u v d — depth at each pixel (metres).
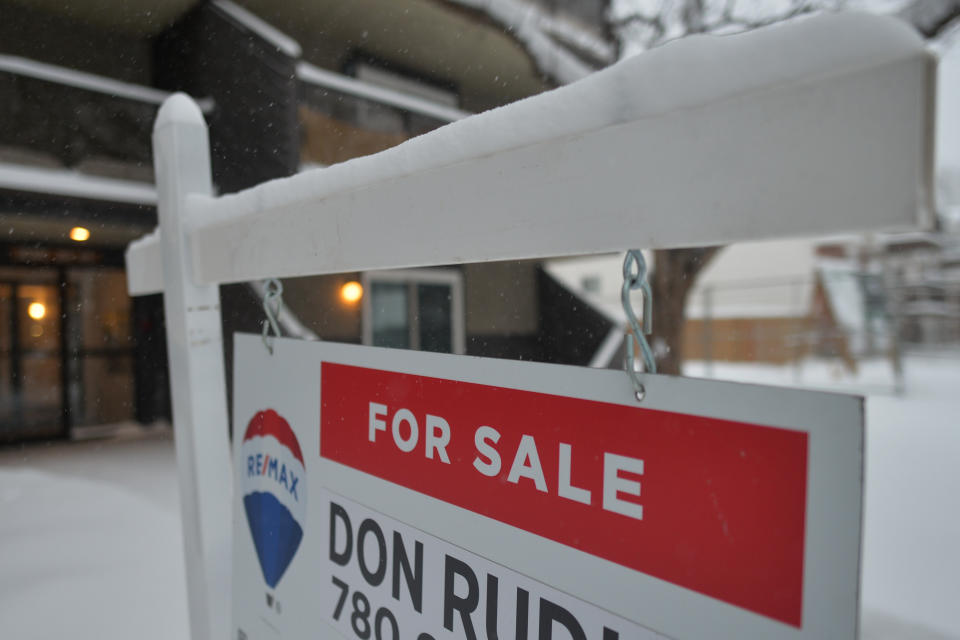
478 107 8.62
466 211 0.61
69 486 4.54
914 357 15.31
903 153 0.34
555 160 0.53
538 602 0.61
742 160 0.41
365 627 0.83
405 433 0.77
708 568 0.48
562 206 0.52
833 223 0.37
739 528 0.46
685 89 0.44
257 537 1.09
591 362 7.44
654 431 0.52
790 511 0.43
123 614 2.62
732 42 0.42
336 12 6.53
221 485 1.16
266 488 1.06
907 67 0.34
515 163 0.56
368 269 0.75
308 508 0.95
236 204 0.98
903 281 13.82
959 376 11.70
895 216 0.34
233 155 5.73
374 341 6.84
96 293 6.81
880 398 9.22
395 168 0.68
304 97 5.65
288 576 1.00
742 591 0.46
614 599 0.54
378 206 0.71
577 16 6.45
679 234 0.45
